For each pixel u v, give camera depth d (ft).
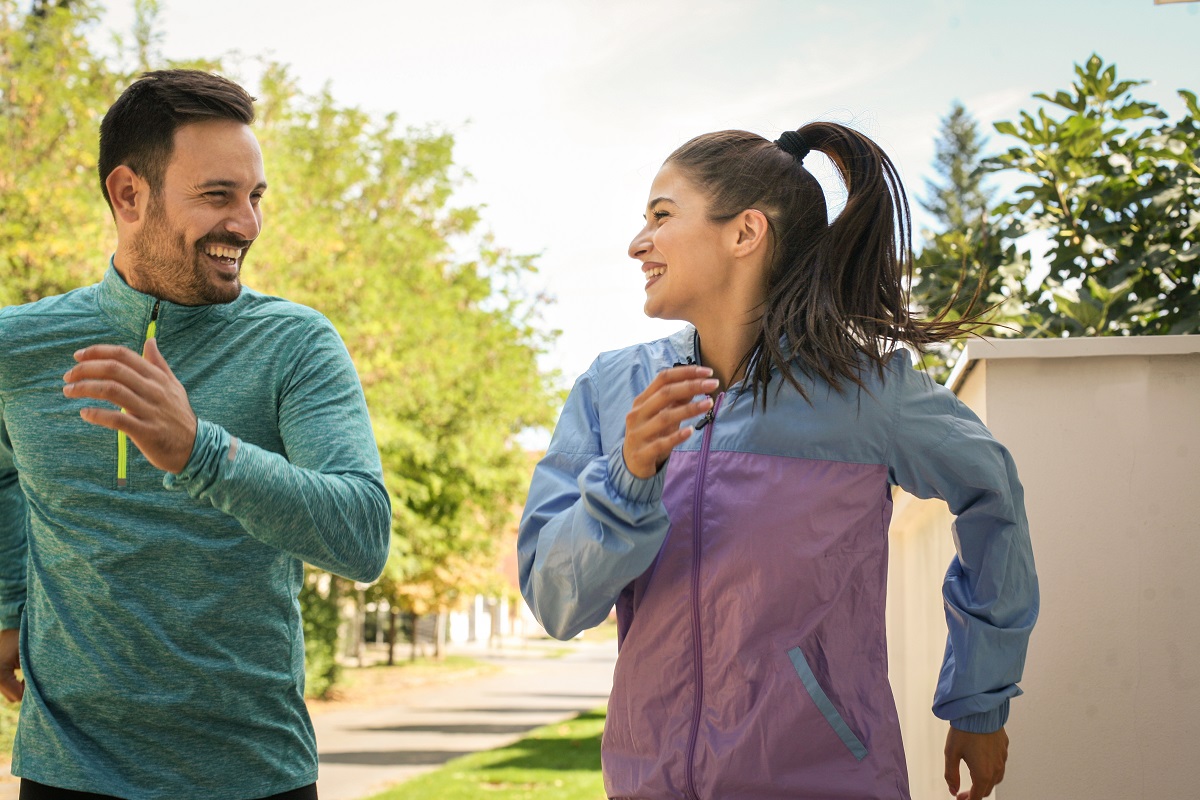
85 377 4.83
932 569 9.21
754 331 5.61
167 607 6.08
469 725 53.83
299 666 6.52
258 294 6.73
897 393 5.34
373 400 49.65
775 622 5.08
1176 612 6.62
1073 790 6.55
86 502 6.19
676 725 5.17
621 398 5.81
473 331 57.11
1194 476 6.71
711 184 5.55
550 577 5.19
